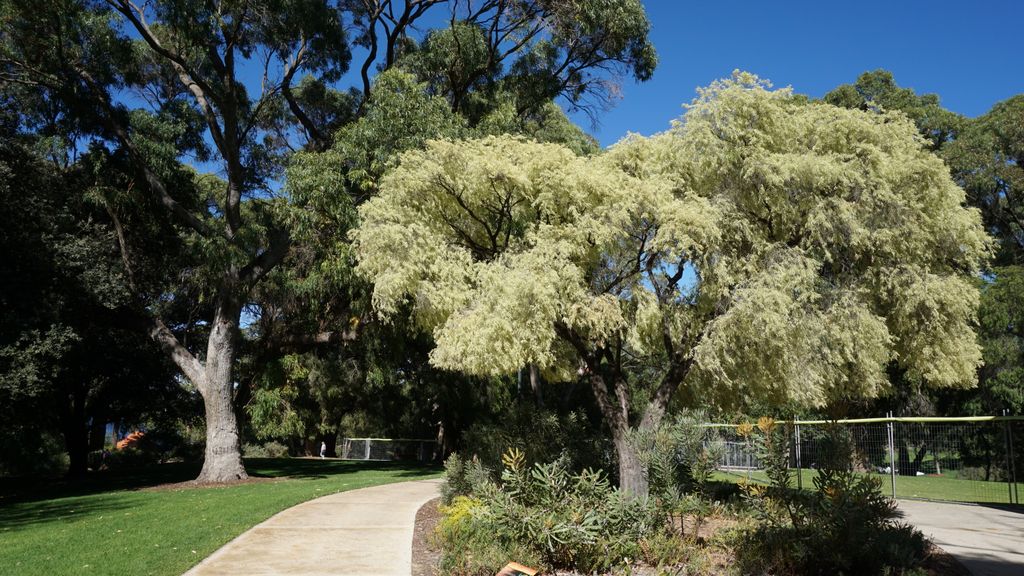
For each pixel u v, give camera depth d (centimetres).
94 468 3531
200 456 4081
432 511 1162
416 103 1727
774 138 1142
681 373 1103
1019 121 2756
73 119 1923
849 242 1147
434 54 2058
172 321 2650
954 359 1251
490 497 799
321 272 1956
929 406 2800
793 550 689
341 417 4106
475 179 1077
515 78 2225
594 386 1140
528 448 1184
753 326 962
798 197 1115
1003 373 2428
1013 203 2898
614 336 1131
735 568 683
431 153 1148
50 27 1812
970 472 2245
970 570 734
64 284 1727
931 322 1212
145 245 2184
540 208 1098
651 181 1084
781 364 1015
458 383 3066
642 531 760
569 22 2014
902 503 1448
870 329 1105
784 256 1050
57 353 1606
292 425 3178
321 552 812
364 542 878
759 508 804
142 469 2819
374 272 1120
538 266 978
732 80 1132
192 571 710
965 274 1447
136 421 2923
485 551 710
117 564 735
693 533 805
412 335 2105
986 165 2745
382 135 1697
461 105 2138
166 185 2128
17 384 1504
